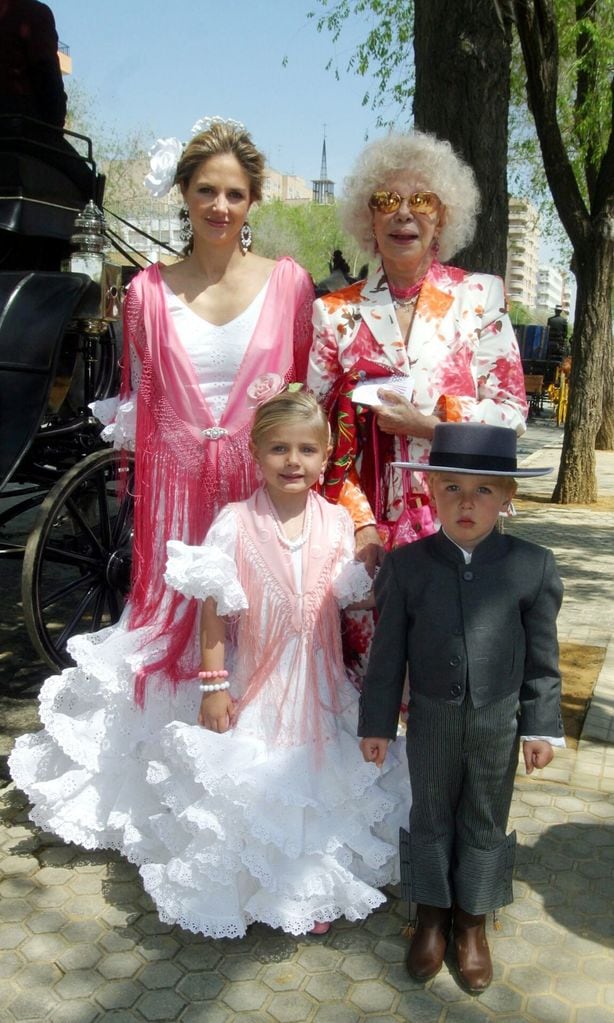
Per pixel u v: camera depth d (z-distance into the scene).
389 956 2.34
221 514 2.56
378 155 2.56
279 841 2.28
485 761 2.22
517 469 2.16
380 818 2.44
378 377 2.62
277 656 2.47
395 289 2.68
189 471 2.81
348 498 2.66
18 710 3.81
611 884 2.65
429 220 2.56
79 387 4.22
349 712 2.54
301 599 2.48
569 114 10.87
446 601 2.21
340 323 2.66
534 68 6.59
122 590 3.89
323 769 2.43
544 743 2.21
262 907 2.34
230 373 2.78
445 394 2.58
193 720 2.71
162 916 2.37
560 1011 2.16
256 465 2.79
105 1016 2.11
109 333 4.20
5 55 4.18
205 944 2.37
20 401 3.29
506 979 2.26
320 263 37.41
